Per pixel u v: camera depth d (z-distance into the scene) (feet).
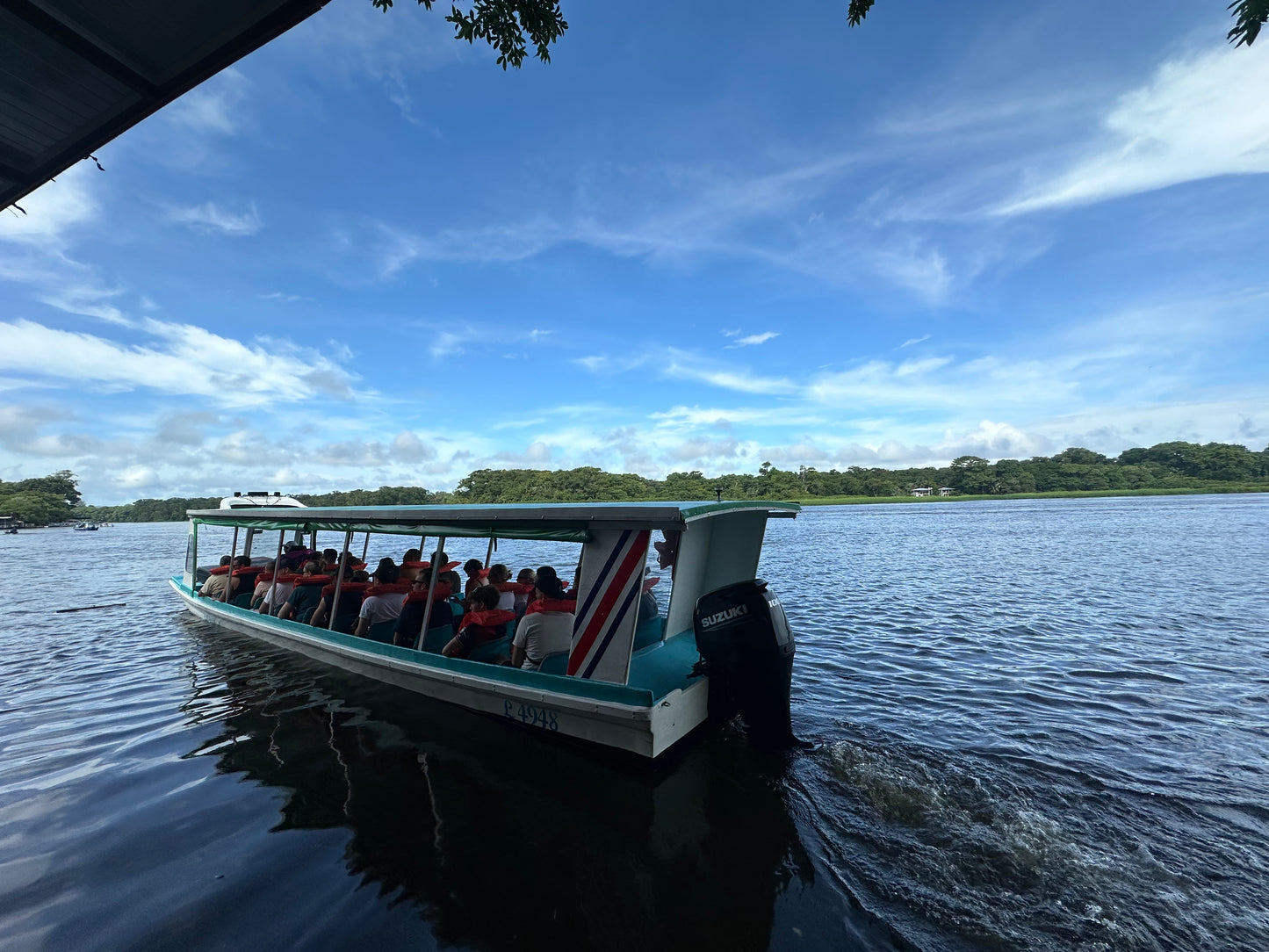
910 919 11.88
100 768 19.52
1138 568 64.90
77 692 28.37
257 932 11.60
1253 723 22.18
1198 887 12.85
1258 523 128.77
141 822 15.90
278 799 16.94
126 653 36.22
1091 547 90.22
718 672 19.60
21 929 11.83
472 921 11.84
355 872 13.47
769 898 12.49
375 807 16.35
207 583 41.75
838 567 73.92
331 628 28.58
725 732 21.03
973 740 20.70
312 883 13.10
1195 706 23.98
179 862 14.05
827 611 45.03
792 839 14.73
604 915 12.00
